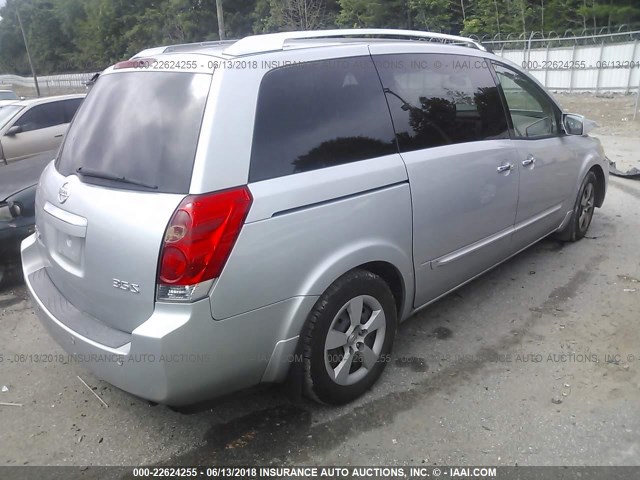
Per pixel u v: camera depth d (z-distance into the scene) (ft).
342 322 9.29
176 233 7.27
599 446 8.55
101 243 7.86
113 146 8.54
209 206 7.38
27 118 28.55
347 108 9.30
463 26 103.55
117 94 9.16
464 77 11.82
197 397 7.97
